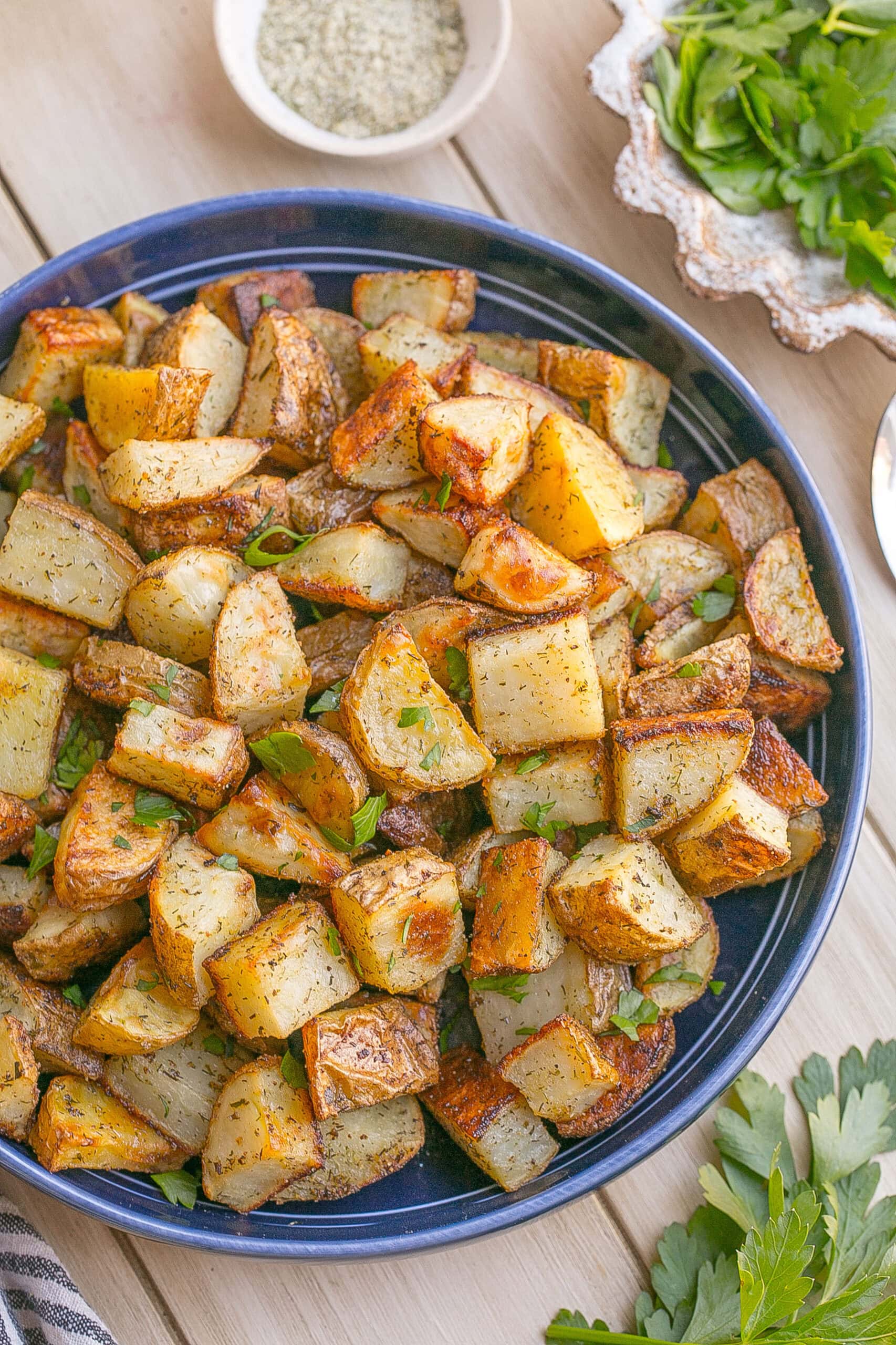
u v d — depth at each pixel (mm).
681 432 598
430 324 587
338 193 577
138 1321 574
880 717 616
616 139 626
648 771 540
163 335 571
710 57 595
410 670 537
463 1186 562
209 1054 543
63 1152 527
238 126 620
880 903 609
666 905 542
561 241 625
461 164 625
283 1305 578
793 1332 549
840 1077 596
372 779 548
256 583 542
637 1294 585
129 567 549
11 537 548
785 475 576
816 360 621
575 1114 541
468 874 549
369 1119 541
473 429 543
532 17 626
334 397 577
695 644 573
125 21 618
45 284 571
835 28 599
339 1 610
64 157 615
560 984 548
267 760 542
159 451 546
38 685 544
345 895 528
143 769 533
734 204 601
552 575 542
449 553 562
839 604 566
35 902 549
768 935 572
